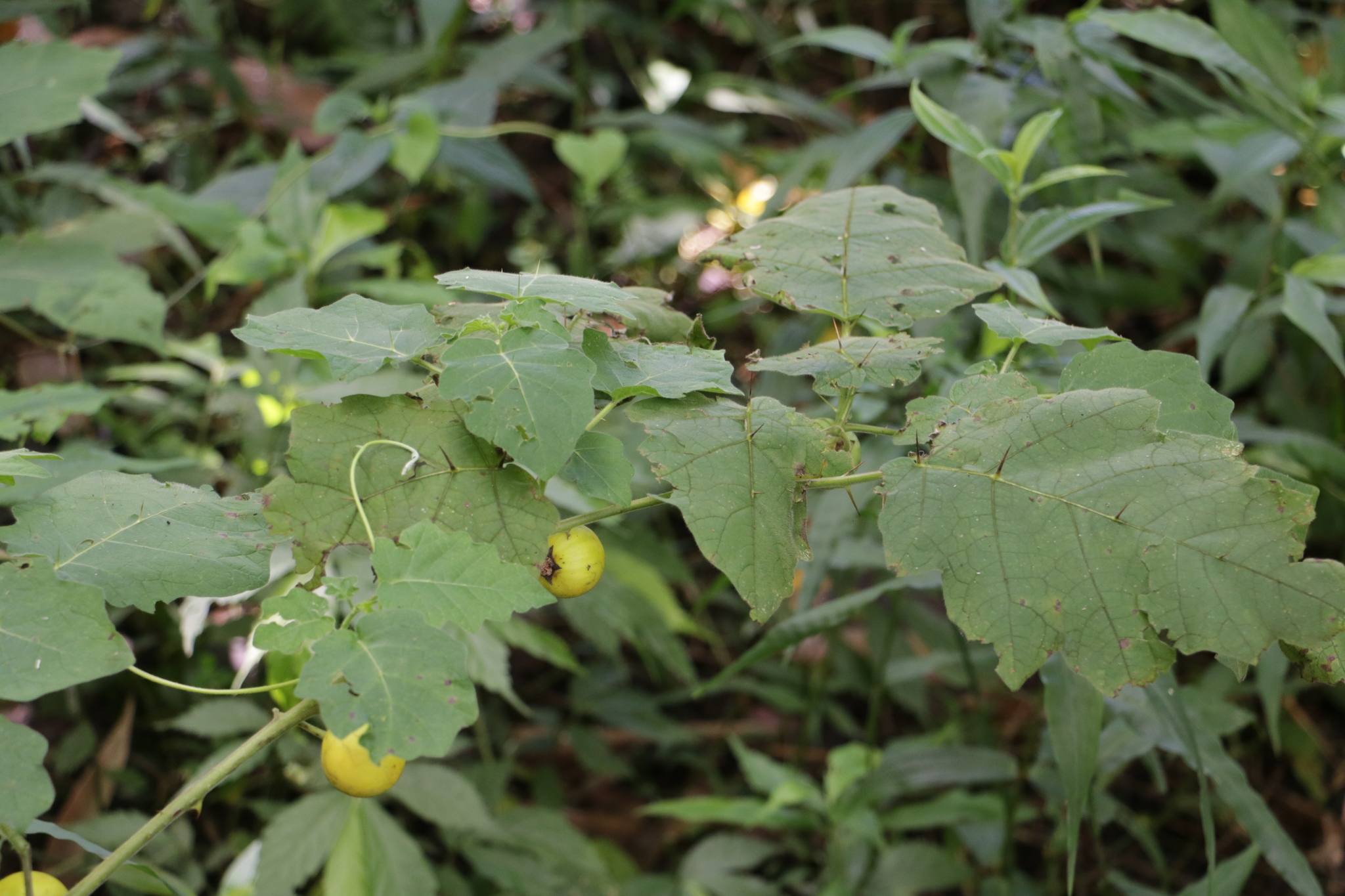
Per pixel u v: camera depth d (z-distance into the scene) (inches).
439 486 30.0
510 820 50.6
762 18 95.6
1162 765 64.1
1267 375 67.8
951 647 55.9
